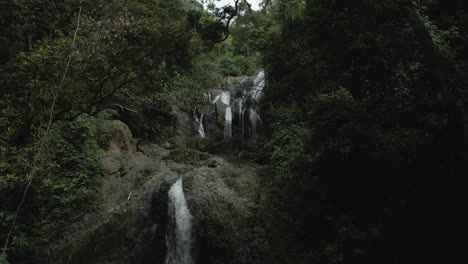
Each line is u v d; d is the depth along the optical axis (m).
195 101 14.28
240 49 27.66
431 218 7.50
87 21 9.07
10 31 10.33
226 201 11.28
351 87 9.88
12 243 7.77
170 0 17.97
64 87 8.38
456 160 6.86
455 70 7.76
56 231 9.86
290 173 10.93
